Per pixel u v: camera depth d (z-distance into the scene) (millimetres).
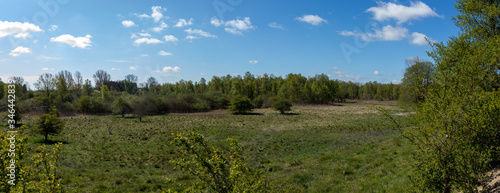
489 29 9422
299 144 24438
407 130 6223
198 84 107812
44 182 4797
